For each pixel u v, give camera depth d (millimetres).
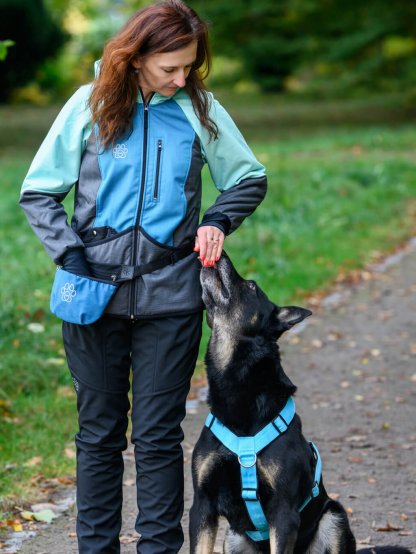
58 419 6668
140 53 3695
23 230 12102
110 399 3973
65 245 3783
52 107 37875
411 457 6098
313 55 35625
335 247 12523
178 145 3830
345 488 5566
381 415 6965
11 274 9734
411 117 30656
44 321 8492
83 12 39375
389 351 8633
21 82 40250
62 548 4742
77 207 3912
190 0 33594
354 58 34094
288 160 19109
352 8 32219
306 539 4172
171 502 4020
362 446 6312
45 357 7719
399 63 33500
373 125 28266
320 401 7297
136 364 3988
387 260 12328
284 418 3982
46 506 5246
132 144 3795
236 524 4062
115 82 3689
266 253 11648
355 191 16016
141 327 3936
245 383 3990
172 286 3877
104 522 4047
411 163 18844
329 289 10820
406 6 30750
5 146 23406
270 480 3896
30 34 38250
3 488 5438
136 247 3814
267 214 13438
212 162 4039
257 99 40875
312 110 34719
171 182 3803
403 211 15195
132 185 3787
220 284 4043
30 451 6051
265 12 34125
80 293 3730
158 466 3988
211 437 4004
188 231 3932
